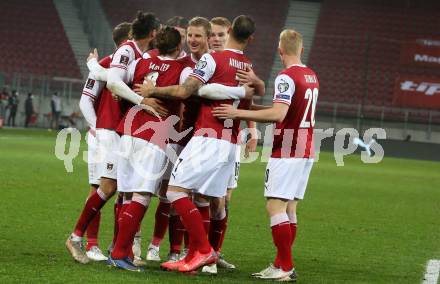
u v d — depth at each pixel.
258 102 92.25
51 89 92.75
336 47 98.75
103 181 17.36
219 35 17.84
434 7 103.62
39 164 44.00
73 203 27.66
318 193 38.03
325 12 103.38
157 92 16.44
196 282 15.34
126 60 17.11
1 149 54.28
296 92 16.34
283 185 16.33
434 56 94.12
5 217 23.23
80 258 16.86
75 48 99.19
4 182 33.38
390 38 100.06
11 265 15.93
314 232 24.44
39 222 22.64
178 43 17.12
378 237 23.98
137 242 18.58
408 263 19.39
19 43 100.44
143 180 16.52
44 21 102.25
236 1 105.44
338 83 95.19
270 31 101.50
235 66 16.58
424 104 88.69
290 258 16.38
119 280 15.02
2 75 90.44
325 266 18.52
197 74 16.34
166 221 18.27
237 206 30.28
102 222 23.83
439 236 24.86
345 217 28.81
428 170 63.06
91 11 100.00
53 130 87.25
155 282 15.04
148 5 105.19
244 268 17.78
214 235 17.78
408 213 31.42
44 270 15.59
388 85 94.31
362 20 102.19
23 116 91.81
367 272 17.91
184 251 18.91
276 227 16.34
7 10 103.25
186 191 16.42
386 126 85.12
